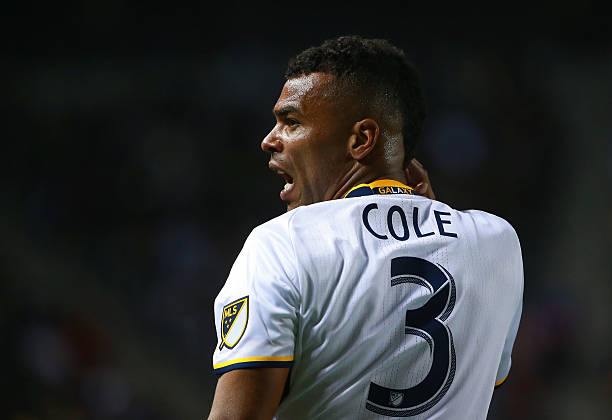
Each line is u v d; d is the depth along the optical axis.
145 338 11.63
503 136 14.09
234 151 14.45
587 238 12.88
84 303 11.73
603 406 9.52
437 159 13.64
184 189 13.76
